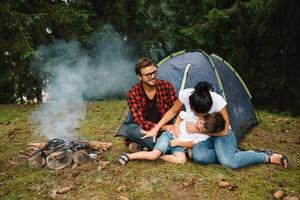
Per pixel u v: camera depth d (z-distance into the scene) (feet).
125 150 15.47
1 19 25.09
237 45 28.30
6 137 18.29
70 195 11.55
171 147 14.02
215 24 26.78
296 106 26.53
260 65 28.25
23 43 25.04
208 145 13.69
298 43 26.40
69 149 14.44
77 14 26.99
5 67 29.78
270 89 27.68
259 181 12.22
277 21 25.90
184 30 27.78
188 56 17.92
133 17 32.22
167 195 11.32
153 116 14.62
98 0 32.14
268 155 13.76
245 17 26.96
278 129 19.34
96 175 12.84
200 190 11.60
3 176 13.03
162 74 17.38
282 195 11.18
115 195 11.43
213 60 18.06
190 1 31.24
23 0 25.46
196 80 16.93
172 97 14.58
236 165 13.17
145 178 12.48
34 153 14.37
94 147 15.48
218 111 13.39
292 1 24.79
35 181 12.54
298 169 13.41
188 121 13.99
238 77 19.85
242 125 17.87
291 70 26.99
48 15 26.99
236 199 11.07
